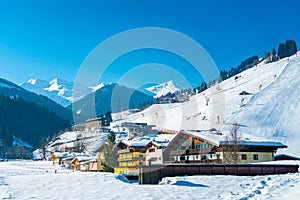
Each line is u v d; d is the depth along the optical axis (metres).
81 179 22.47
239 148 42.25
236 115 91.62
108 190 18.97
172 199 16.80
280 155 47.59
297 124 79.31
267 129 79.38
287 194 16.33
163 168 24.47
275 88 110.94
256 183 20.59
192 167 25.19
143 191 18.64
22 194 18.03
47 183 21.14
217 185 20.23
